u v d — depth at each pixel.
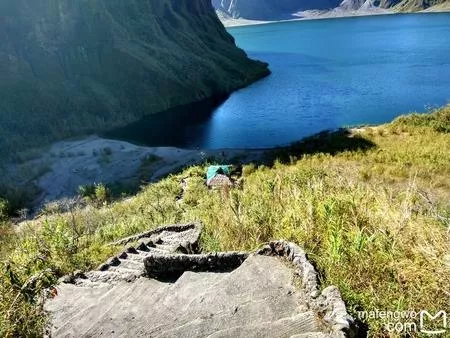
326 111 56.28
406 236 5.39
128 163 42.09
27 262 7.28
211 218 9.80
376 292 4.43
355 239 5.23
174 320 4.33
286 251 5.22
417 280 4.46
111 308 4.87
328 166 20.97
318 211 7.09
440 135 27.86
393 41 126.81
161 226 9.70
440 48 101.81
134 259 7.50
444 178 17.91
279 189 10.16
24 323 4.43
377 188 10.68
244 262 5.15
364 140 29.31
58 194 36.72
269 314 4.11
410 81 67.12
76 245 8.82
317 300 4.05
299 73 87.00
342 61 95.81
